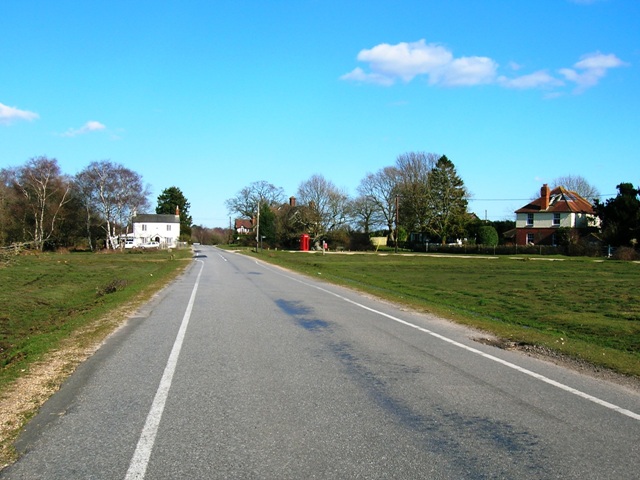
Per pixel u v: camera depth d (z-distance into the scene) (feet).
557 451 16.15
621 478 14.33
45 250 261.85
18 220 249.75
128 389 22.48
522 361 29.01
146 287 73.05
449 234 268.21
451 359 29.12
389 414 19.44
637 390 23.49
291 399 21.16
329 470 14.61
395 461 15.24
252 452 15.80
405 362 28.14
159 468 14.69
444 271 123.03
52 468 14.69
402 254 233.14
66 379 24.09
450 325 41.68
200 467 14.75
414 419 18.93
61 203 255.91
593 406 20.83
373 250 280.92
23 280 96.07
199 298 59.00
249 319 43.06
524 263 156.87
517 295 71.51
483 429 17.99
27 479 14.02
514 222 297.12
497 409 20.20
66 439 16.78
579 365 28.35
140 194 286.05
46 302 68.74
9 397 21.25
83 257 190.90
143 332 36.76
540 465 15.11
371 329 38.93
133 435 17.13
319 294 65.00
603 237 200.85
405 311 49.85
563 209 246.47
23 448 16.06
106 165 276.41
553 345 33.50
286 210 311.47
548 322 47.85
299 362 27.73
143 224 385.91
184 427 17.89
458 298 67.77
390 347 32.22
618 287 83.10
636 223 189.37
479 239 263.90
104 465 14.87
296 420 18.66
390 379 24.50
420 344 33.37
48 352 30.09
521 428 18.15
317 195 300.40
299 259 180.65
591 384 24.31
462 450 16.14
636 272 118.21
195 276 96.02
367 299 60.18
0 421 18.40
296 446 16.28
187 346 31.73
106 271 120.26
